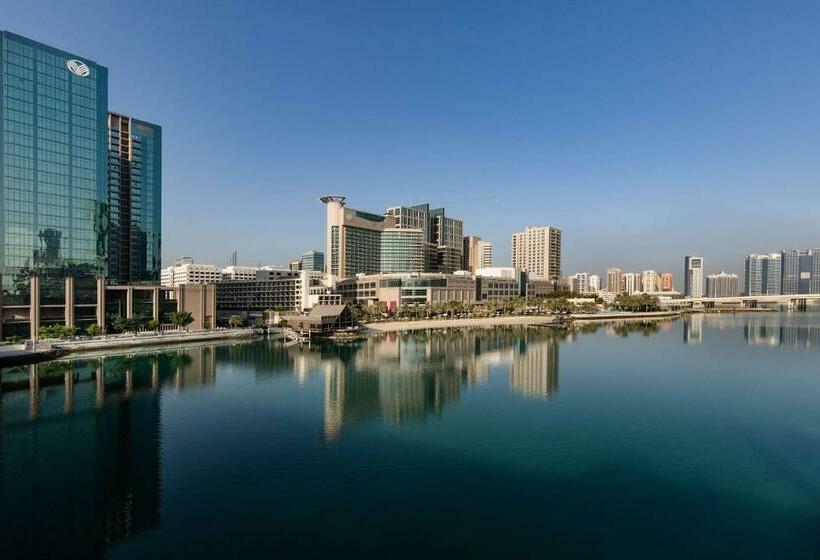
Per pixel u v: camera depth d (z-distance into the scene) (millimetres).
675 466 49438
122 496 41938
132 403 73000
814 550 34344
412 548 34250
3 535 35719
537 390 83375
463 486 44375
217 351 127188
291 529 36688
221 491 43062
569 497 42312
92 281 140375
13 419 64375
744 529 37250
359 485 44500
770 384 88938
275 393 80375
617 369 103812
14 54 140125
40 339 121688
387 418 65812
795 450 54250
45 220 145875
